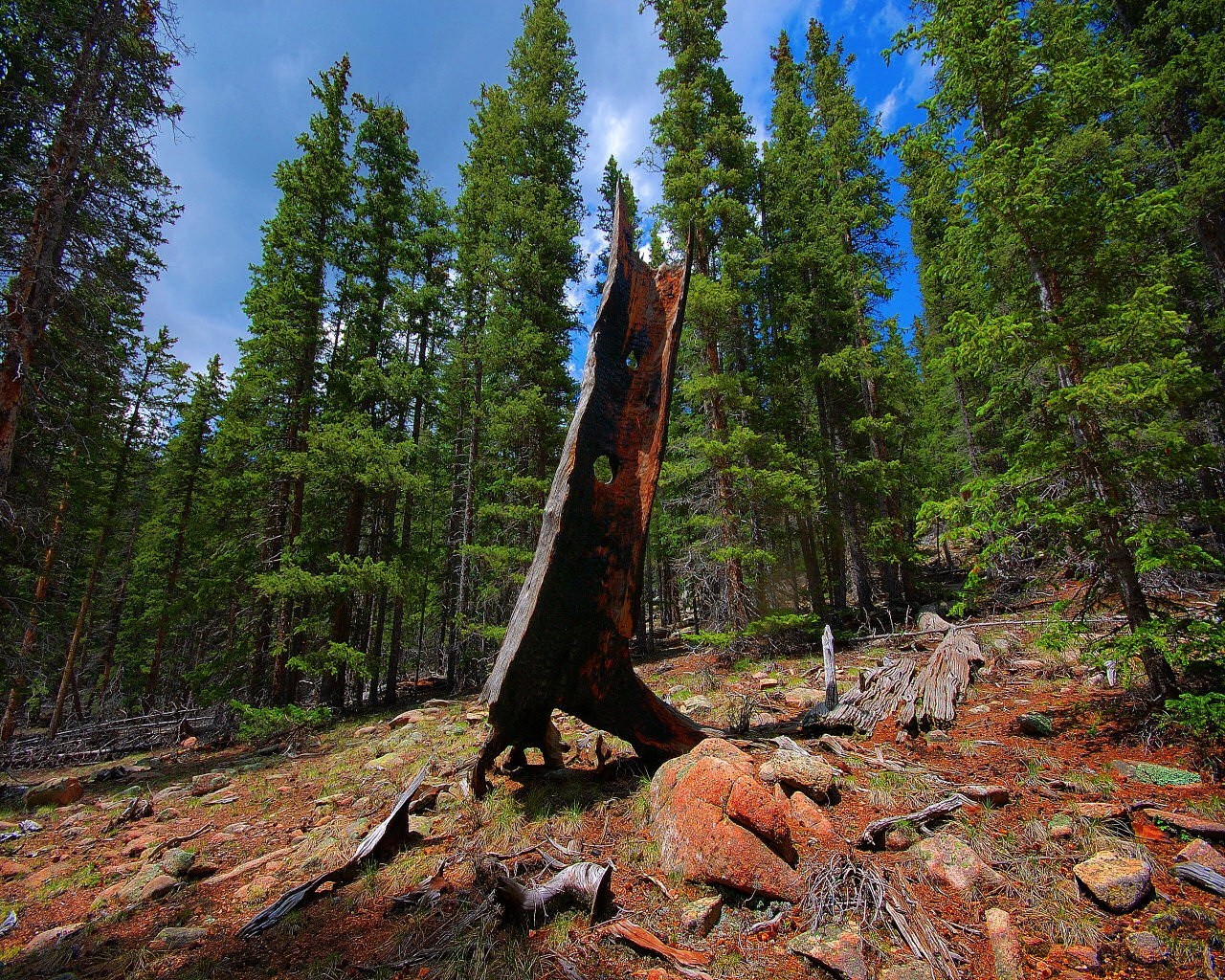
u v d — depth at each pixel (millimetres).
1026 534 6074
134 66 9633
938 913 3162
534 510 13484
